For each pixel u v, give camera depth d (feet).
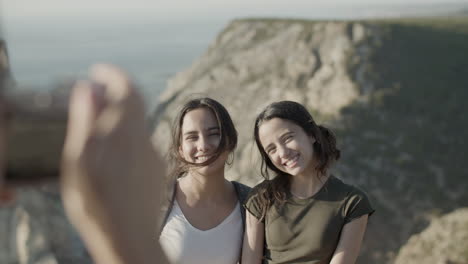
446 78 153.07
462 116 141.59
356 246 10.43
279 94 155.84
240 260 11.68
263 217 11.05
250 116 152.87
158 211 1.29
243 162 134.21
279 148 10.35
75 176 1.18
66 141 1.20
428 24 176.45
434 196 122.01
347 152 130.93
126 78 1.24
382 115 140.87
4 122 1.22
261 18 189.78
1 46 1.51
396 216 117.19
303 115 10.44
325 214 10.47
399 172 126.72
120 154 1.20
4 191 1.27
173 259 11.10
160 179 1.28
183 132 11.24
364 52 158.51
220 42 189.57
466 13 331.77
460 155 131.13
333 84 152.25
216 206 11.60
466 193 122.11
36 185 1.23
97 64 1.27
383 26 167.94
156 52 596.70
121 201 1.21
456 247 89.04
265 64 168.45
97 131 1.20
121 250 1.21
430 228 96.17
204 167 11.18
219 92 167.32
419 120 140.56
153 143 1.28
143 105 1.26
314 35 168.76
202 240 11.26
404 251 94.99
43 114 1.19
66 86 1.23
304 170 10.66
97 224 1.19
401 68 154.71
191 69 184.65
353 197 10.48
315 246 10.39
